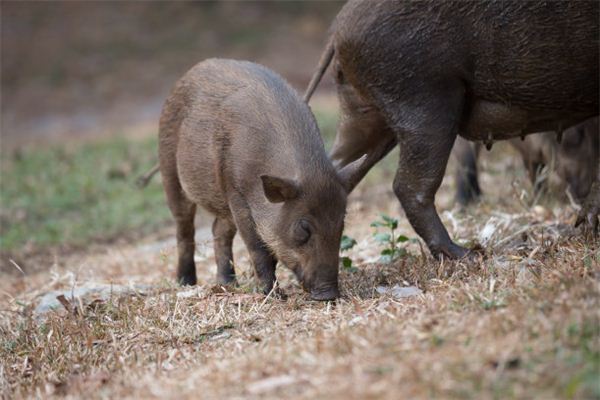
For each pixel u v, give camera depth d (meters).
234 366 14.59
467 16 19.91
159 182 42.66
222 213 21.38
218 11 94.19
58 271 28.77
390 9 20.36
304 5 96.75
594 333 13.06
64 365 17.02
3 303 24.77
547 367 12.38
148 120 68.94
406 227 26.59
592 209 19.86
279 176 18.86
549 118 20.83
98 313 19.97
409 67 20.39
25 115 72.88
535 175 28.08
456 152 29.02
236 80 21.02
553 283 15.45
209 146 20.84
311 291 18.27
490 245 21.08
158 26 90.94
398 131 20.89
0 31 88.31
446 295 16.39
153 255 30.05
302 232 18.38
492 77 20.27
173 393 13.93
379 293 18.81
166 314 19.08
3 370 17.36
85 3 94.44
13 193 42.19
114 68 82.31
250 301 19.19
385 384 12.56
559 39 19.55
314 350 14.51
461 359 12.84
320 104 63.34
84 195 41.38
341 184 18.84
